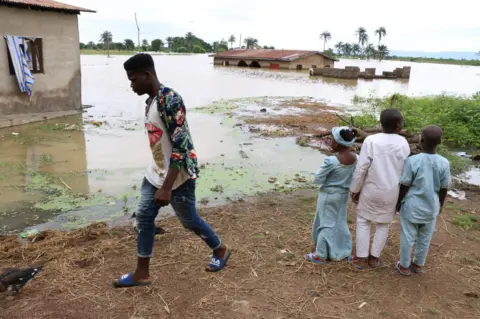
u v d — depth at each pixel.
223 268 3.66
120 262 3.73
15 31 10.59
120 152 8.04
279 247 4.15
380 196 3.48
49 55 11.65
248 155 8.12
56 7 11.35
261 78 27.61
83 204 5.39
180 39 108.12
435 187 3.43
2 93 10.56
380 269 3.76
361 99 17.20
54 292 3.22
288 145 9.05
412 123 10.49
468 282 3.60
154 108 2.88
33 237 4.35
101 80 22.16
